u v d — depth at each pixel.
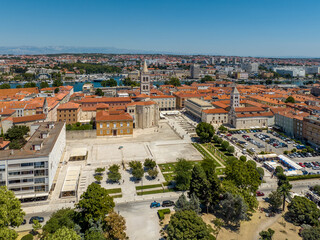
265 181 141.25
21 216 89.00
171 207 114.75
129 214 108.94
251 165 125.44
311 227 93.81
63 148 174.88
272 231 91.56
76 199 119.88
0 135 191.25
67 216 91.44
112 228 88.81
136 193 126.38
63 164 157.75
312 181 141.12
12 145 164.75
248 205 105.31
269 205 118.62
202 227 84.06
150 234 96.81
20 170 114.19
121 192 126.88
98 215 91.75
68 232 75.88
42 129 160.38
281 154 180.12
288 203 118.81
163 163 163.62
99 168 145.12
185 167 133.00
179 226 84.44
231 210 100.31
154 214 109.38
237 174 118.19
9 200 87.00
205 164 139.38
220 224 94.38
